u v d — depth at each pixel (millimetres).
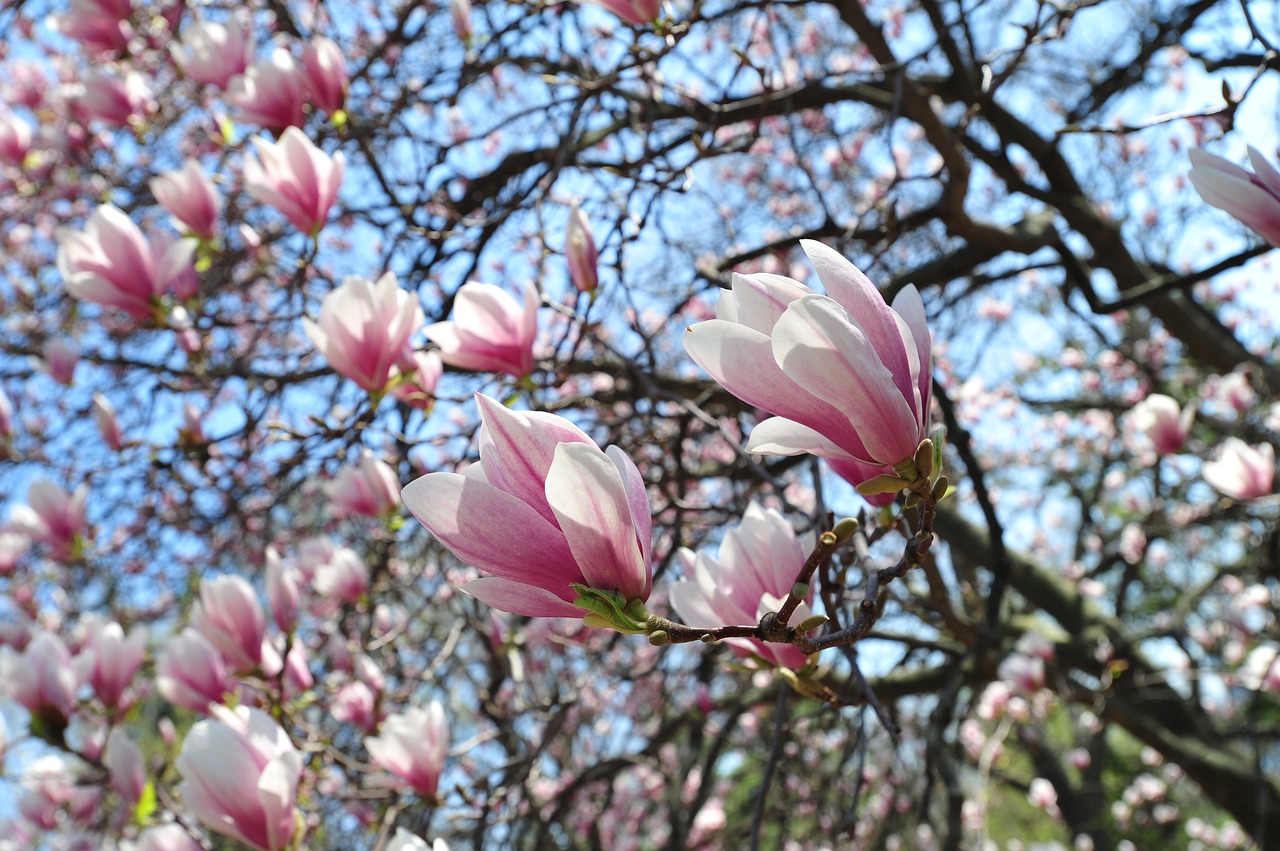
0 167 5680
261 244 4562
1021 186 5758
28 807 4035
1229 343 6559
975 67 4074
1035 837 10156
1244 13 1785
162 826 2244
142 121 4234
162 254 2930
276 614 2971
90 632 2924
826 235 4129
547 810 5324
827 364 980
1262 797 5516
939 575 2652
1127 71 6133
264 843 1783
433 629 4688
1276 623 5742
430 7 5164
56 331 5832
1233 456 3662
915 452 1033
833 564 1826
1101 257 6156
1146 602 10211
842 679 3578
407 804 2955
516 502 997
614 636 3971
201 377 3789
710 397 3854
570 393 4828
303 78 3107
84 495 3793
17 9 5930
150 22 4953
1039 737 8086
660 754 6133
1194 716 6797
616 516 971
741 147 3115
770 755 2178
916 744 6301
